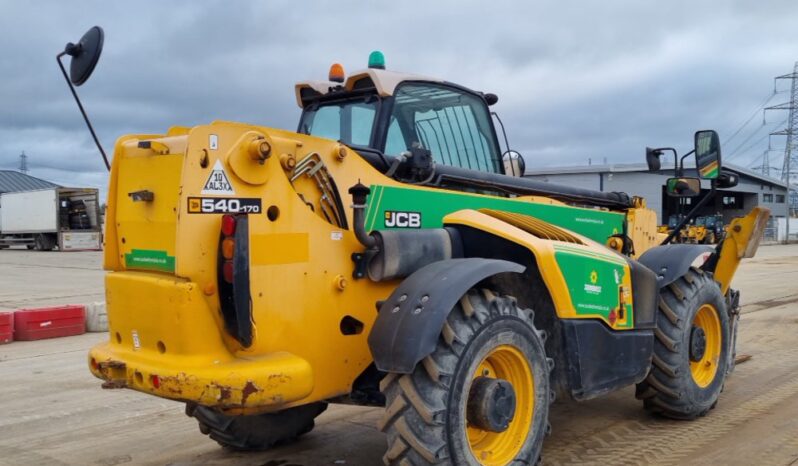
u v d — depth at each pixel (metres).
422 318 3.34
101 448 4.85
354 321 3.79
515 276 4.34
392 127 4.46
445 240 4.08
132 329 3.47
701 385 5.33
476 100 5.21
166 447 4.86
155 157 3.39
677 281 5.24
